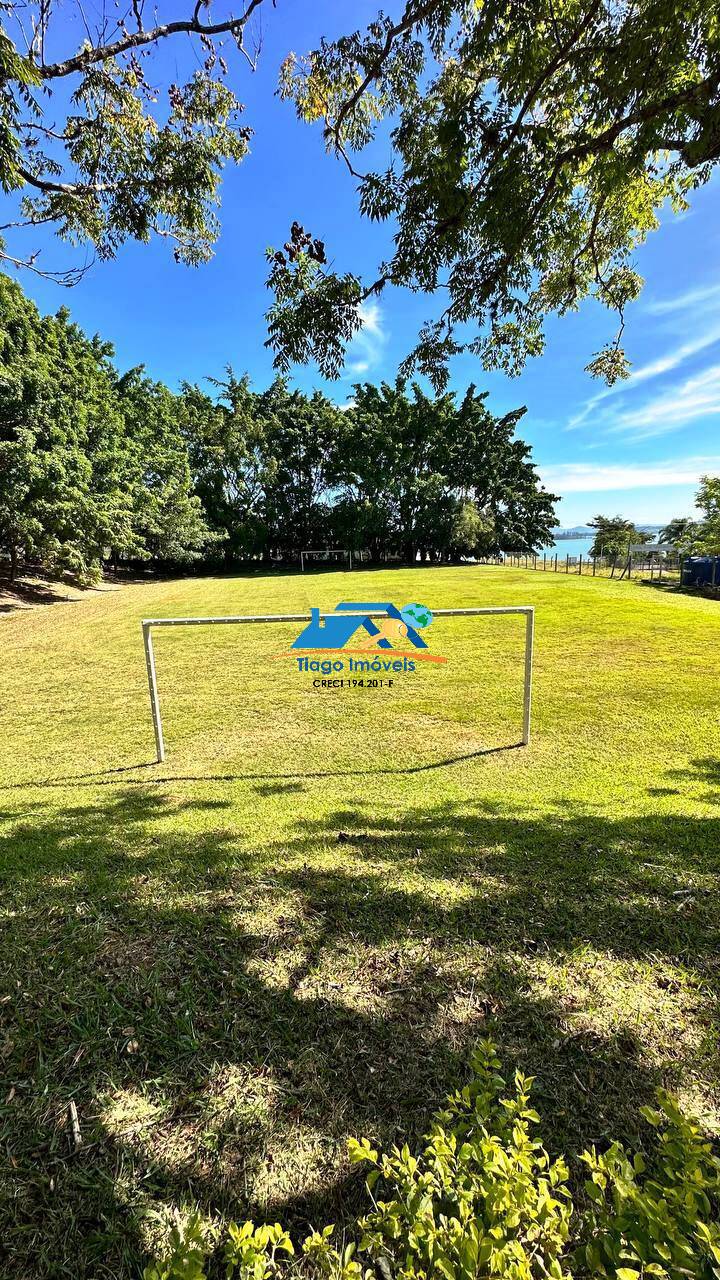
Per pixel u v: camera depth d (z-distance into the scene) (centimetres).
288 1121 136
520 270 469
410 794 385
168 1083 147
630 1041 159
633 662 785
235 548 3538
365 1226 98
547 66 334
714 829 299
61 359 1706
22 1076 149
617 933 209
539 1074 148
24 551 1764
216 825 328
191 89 505
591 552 3083
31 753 505
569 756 462
